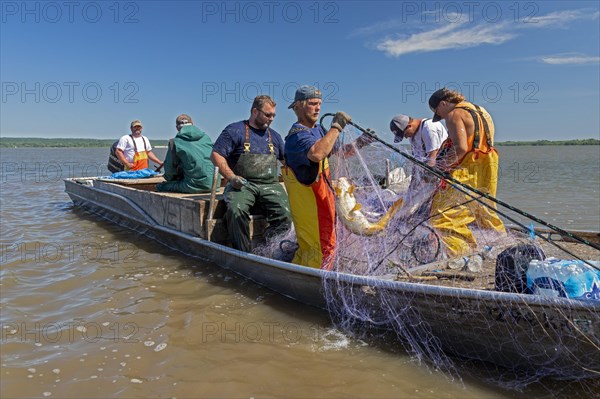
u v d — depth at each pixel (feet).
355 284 12.30
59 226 27.07
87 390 10.14
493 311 10.10
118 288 16.22
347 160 15.79
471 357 11.05
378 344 12.14
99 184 29.09
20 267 18.65
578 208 35.99
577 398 9.72
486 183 14.82
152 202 22.04
